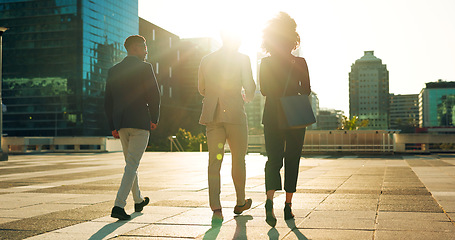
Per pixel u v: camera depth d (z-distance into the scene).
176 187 7.72
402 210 4.75
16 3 99.19
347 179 9.01
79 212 4.92
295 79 4.25
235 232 3.72
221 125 4.38
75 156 26.78
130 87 4.55
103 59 99.94
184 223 4.18
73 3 94.38
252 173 11.30
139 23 120.94
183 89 151.62
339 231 3.69
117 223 4.21
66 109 93.69
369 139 32.38
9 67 98.94
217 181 4.25
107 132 99.56
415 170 11.88
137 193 4.80
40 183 8.73
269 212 3.97
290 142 4.26
